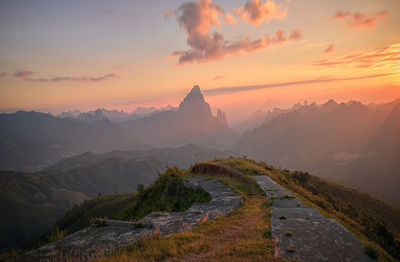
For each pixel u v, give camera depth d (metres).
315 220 8.70
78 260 6.20
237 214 11.36
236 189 18.03
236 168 27.17
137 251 6.62
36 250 6.94
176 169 31.50
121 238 7.71
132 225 8.79
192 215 11.09
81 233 8.40
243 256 6.19
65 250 6.84
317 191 27.22
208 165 29.59
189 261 6.09
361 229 15.26
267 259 5.86
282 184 21.28
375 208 36.06
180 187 23.80
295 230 7.68
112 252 6.63
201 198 18.69
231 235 8.42
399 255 12.33
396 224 31.70
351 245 6.41
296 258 5.81
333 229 7.61
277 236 7.27
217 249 7.02
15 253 7.93
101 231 8.48
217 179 23.31
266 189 17.38
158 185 27.45
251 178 21.61
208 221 10.27
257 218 10.55
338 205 22.78
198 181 23.03
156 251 6.62
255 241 7.33
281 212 10.18
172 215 11.09
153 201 24.62
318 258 5.76
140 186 28.75
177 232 8.88
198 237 8.03
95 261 6.02
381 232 15.39
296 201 13.29
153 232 8.32
